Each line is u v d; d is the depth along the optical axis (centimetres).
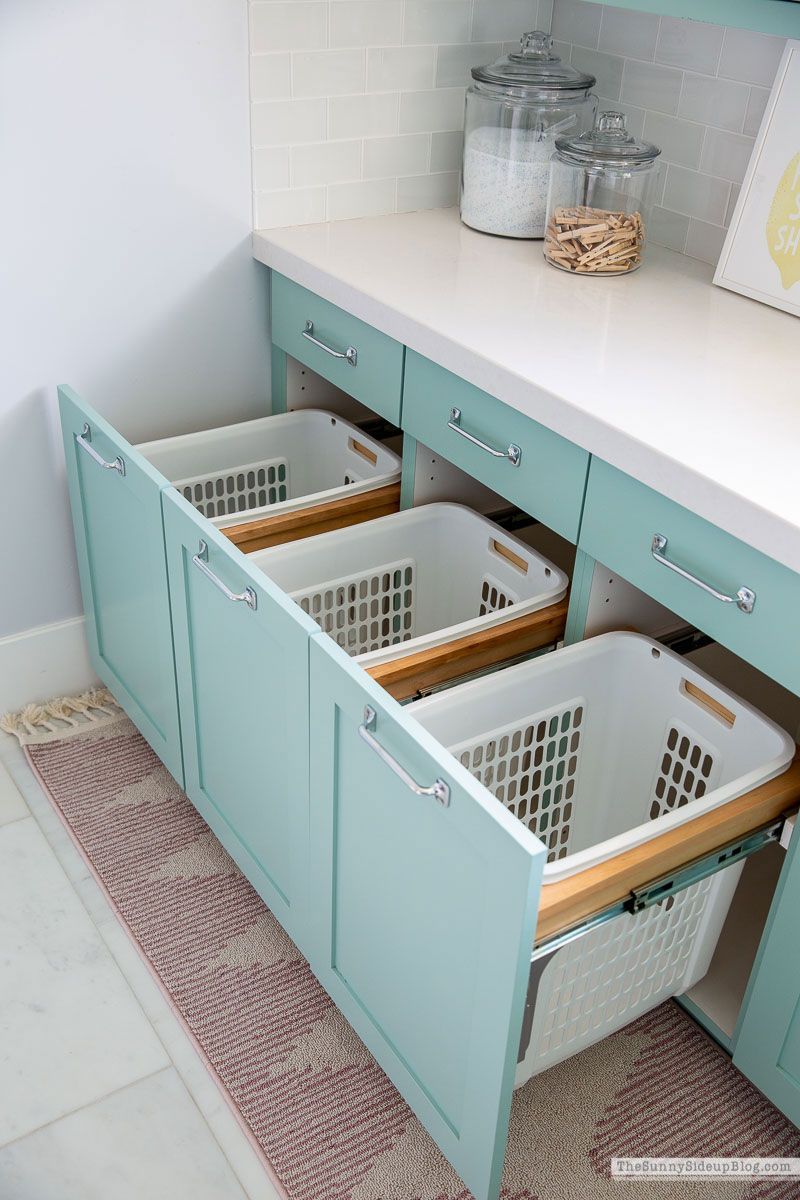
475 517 195
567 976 142
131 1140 156
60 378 211
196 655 178
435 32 215
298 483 237
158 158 201
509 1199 150
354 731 134
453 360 172
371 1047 159
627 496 152
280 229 219
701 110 203
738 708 156
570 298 190
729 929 188
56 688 237
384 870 138
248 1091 163
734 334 179
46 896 192
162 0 188
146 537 181
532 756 171
